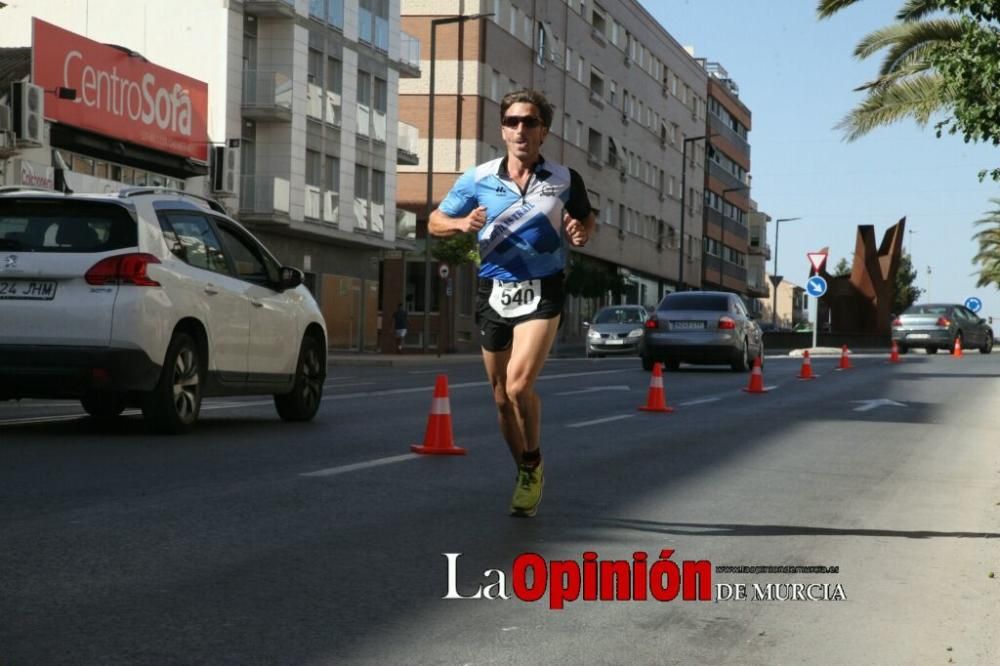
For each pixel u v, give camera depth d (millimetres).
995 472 11594
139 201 11758
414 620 5352
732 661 4926
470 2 62250
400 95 62656
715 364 32062
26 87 32969
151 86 39344
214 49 43938
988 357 42781
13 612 5203
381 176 54250
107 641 4840
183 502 7949
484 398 18781
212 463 9914
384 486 8992
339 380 24891
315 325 14180
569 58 74688
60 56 35000
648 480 10023
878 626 5574
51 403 15766
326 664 4660
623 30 85812
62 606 5316
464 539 7117
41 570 5949
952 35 22984
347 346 53469
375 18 53281
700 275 107375
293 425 13539
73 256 11398
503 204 7422
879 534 7922
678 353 28781
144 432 12070
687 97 102250
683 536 7535
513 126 7379
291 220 46562
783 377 27672
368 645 4938
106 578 5840
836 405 19469
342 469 9789
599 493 9188
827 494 9672
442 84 62281
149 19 44250
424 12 62375
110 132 37219
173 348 11758
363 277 54719
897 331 48625
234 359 12672
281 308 13508
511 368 7469
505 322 7547
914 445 13836
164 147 40031
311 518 7582
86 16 44281
